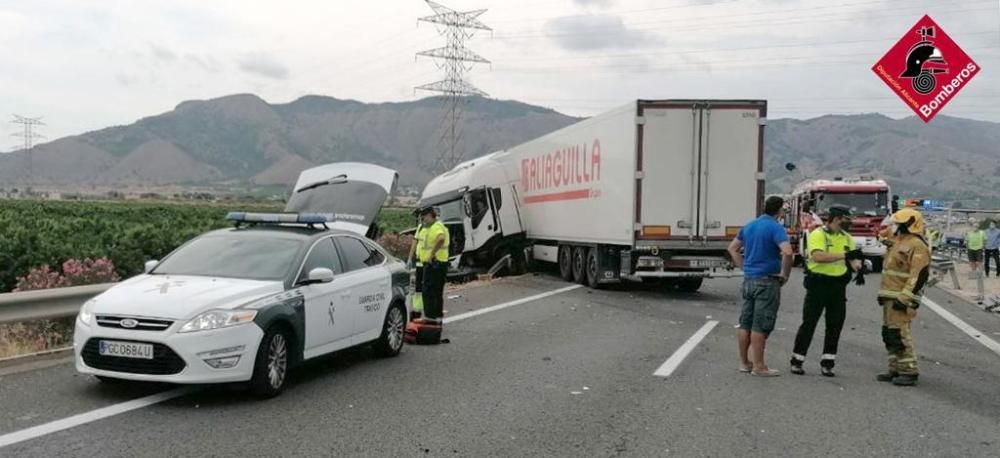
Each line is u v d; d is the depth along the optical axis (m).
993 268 33.09
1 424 6.44
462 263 23.09
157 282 7.86
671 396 8.06
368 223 15.85
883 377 9.10
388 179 16.86
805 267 9.43
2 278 14.62
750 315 9.27
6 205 59.28
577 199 20.19
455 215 23.14
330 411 7.18
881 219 28.05
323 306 8.45
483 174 23.41
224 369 7.12
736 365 9.83
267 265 8.30
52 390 7.60
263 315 7.46
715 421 7.12
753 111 16.92
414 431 6.58
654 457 6.04
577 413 7.29
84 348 7.20
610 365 9.65
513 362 9.74
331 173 17.00
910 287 8.73
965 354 11.26
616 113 17.59
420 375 8.90
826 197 28.47
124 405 7.13
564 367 9.48
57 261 15.48
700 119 16.78
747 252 9.28
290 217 9.31
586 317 14.13
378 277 9.73
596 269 19.09
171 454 5.79
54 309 9.70
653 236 16.77
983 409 7.81
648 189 16.73
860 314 15.63
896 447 6.43
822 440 6.59
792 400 8.01
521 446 6.24
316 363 9.59
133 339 7.03
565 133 21.19
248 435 6.33
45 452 5.75
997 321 15.44
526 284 20.72
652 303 16.59
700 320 13.97
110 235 20.64
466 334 12.00
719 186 16.89
